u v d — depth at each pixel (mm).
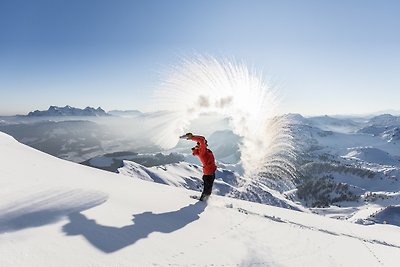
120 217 5816
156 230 5578
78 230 4863
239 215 7805
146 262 4324
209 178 8656
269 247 6078
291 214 10414
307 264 5684
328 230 8656
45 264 3740
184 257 4777
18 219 4887
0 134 13258
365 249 7312
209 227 6414
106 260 4133
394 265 6590
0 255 3701
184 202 8086
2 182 6555
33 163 8891
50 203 5820
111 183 8586
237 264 5004
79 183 7602
